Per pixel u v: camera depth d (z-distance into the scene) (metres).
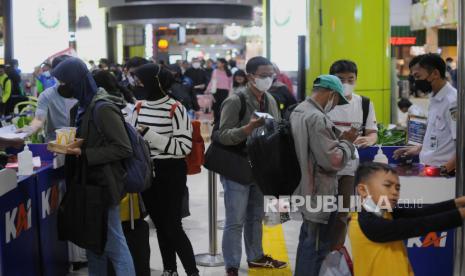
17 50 14.23
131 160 3.69
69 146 3.48
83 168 3.58
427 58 4.13
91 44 24.44
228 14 21.27
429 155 4.20
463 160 2.61
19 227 3.86
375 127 4.60
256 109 4.48
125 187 3.66
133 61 5.83
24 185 3.96
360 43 7.20
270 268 4.97
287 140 3.52
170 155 4.23
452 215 2.51
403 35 26.06
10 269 3.69
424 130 4.59
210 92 18.31
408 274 2.70
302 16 15.75
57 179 4.60
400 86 15.48
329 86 3.54
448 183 3.88
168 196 4.27
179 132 4.23
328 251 3.55
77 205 3.56
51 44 14.34
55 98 5.12
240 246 4.62
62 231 3.65
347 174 4.28
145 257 4.32
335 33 7.24
